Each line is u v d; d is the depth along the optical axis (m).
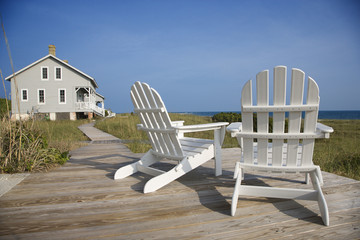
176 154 2.76
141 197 2.29
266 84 1.89
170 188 2.56
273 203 2.10
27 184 2.75
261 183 2.74
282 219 1.79
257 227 1.67
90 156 4.75
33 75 22.50
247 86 1.95
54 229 1.67
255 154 2.47
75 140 8.09
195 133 10.59
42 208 2.04
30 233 1.61
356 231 1.61
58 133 10.05
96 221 1.79
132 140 7.94
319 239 1.51
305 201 2.14
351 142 7.86
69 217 1.86
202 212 1.93
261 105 1.94
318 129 1.87
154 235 1.58
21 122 3.68
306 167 2.01
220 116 14.00
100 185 2.70
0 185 2.70
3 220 1.81
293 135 1.92
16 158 3.39
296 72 1.81
